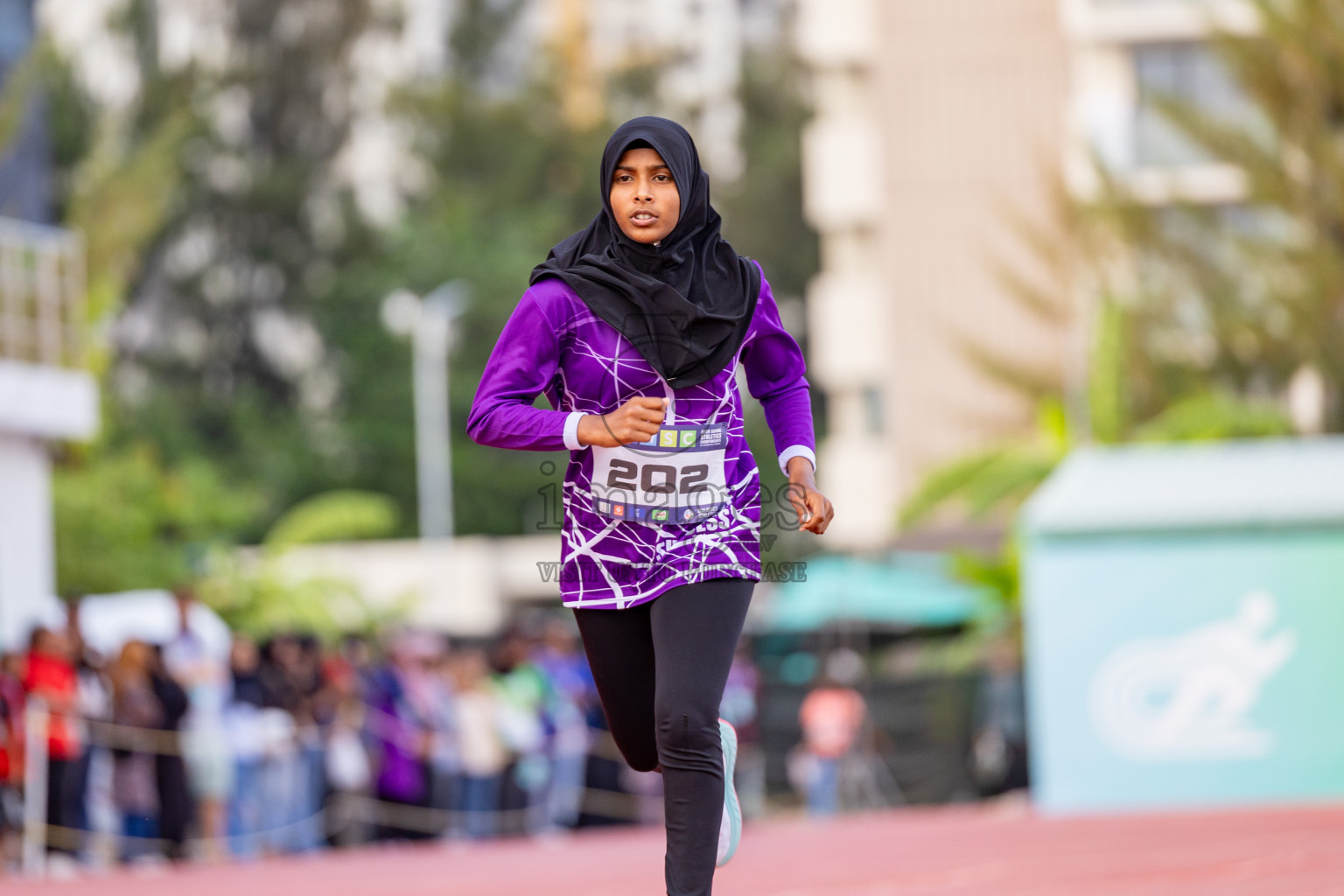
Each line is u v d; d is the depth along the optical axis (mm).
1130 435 65812
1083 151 72125
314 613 69438
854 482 100688
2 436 46875
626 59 149250
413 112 136625
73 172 88875
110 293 71062
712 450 10852
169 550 67188
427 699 43688
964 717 53344
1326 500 37156
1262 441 62406
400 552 98625
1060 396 72812
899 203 98375
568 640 50375
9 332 47156
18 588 47031
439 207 137500
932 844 27688
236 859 37250
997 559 62375
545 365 10797
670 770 10469
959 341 77500
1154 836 25875
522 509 129125
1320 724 37000
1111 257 69562
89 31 121812
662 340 10656
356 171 142375
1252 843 22547
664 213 10695
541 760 45375
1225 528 37531
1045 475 64312
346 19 134000
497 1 147250
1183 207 68750
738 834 11594
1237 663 37375
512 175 138250
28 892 25750
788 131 146375
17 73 64500
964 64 98188
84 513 65062
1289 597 37281
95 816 35469
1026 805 50062
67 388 48781
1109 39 95875
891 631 64250
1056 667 38094
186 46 133375
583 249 11047
